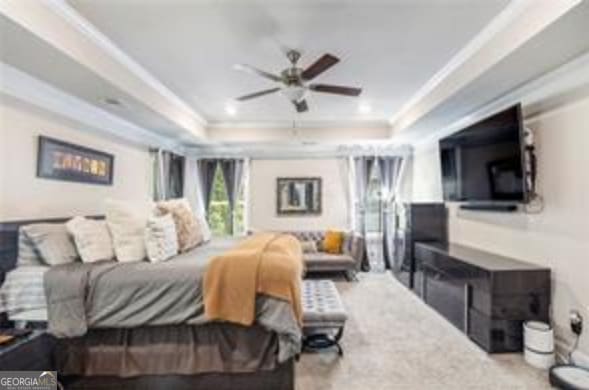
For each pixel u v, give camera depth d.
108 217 2.92
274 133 6.00
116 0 2.37
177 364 2.43
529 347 2.81
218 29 2.76
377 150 6.70
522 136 3.06
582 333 2.69
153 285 2.36
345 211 6.84
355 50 3.14
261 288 2.33
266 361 2.42
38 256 2.71
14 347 2.03
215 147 6.66
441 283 4.00
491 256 3.68
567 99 2.84
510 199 3.26
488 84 3.22
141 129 5.00
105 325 2.36
